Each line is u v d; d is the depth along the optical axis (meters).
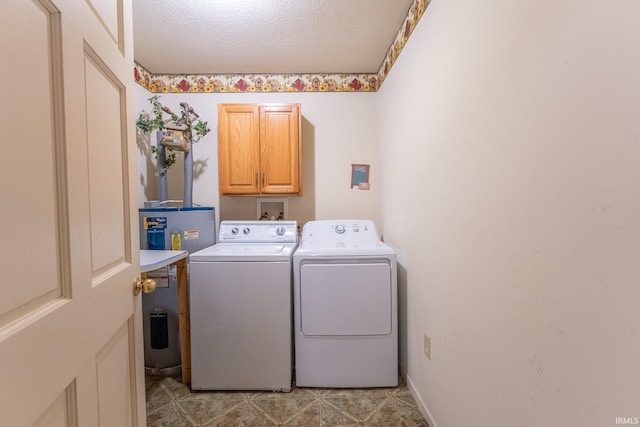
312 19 1.88
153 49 2.23
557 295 0.72
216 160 2.69
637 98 0.53
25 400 0.48
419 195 1.66
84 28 0.66
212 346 1.84
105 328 0.75
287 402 1.75
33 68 0.51
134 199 0.96
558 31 0.70
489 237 1.01
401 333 2.00
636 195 0.54
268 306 1.84
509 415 0.91
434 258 1.47
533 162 0.80
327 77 2.68
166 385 1.92
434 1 1.43
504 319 0.93
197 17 1.84
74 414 0.62
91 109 0.71
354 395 1.81
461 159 1.19
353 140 2.71
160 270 2.03
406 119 1.86
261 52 2.29
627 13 0.55
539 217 0.78
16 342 0.46
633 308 0.55
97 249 0.73
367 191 2.72
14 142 0.47
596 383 0.62
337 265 1.85
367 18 1.88
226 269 1.84
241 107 2.40
